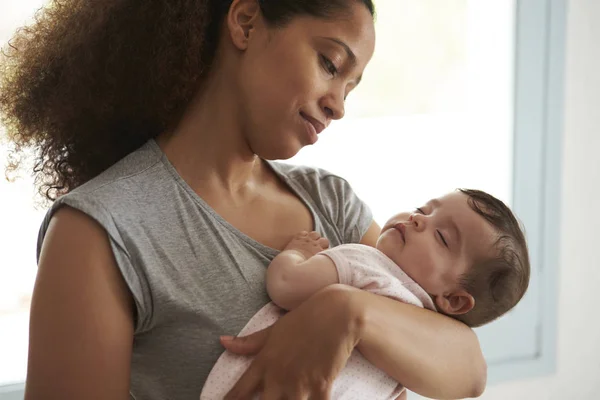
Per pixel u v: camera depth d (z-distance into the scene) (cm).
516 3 198
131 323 97
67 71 114
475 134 210
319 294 99
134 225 98
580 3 204
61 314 92
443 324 109
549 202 208
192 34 107
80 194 96
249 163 113
